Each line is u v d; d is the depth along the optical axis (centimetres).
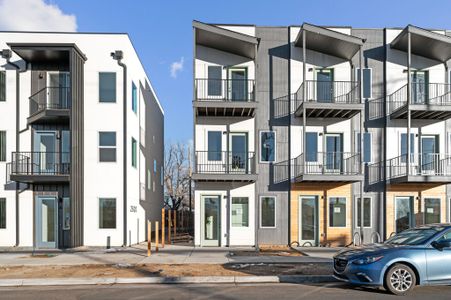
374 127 1764
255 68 1666
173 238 2056
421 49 1755
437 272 775
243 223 1692
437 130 1784
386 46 1784
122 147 1714
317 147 1747
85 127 1705
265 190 1711
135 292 817
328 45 1706
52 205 1681
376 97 1773
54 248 1639
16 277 949
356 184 1727
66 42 1727
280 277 936
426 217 1728
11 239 1655
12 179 1560
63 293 813
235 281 932
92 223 1670
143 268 1071
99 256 1345
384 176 1745
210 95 1719
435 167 1759
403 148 1764
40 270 1052
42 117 1619
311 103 1611
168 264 1142
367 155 1752
